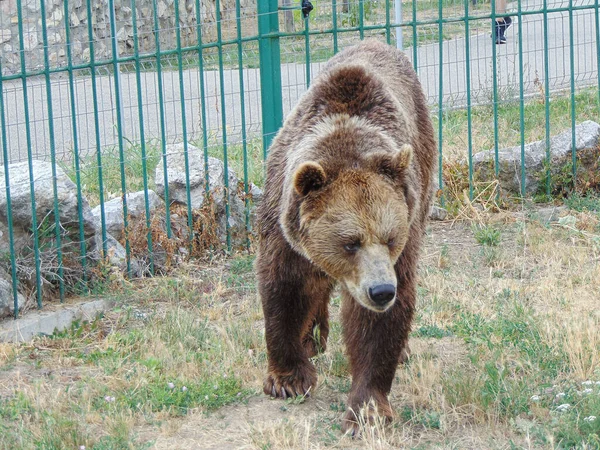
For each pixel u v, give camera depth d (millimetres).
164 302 6379
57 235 6324
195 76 12969
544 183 7582
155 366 5598
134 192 7289
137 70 6680
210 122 10570
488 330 5832
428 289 6391
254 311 6184
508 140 8938
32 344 5891
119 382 5492
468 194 7516
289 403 5355
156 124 10586
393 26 7215
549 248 6820
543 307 6141
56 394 5355
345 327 5219
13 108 11406
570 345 5551
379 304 4832
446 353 5742
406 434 5102
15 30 12648
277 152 5332
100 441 5035
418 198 5270
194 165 7133
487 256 6754
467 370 5566
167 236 6816
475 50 13812
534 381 5379
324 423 5211
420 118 5758
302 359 5430
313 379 5438
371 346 5148
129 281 6570
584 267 6582
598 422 5000
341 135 5070
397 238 4926
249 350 5758
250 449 5023
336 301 6328
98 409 5312
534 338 5664
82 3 13297
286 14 8969
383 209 4887
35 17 12680
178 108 11336
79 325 6137
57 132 10336
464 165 7562
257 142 9047
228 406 5355
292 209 5016
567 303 6133
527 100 10453
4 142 6176
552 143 7758
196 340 5863
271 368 5418
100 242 6605
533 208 7484
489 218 7328
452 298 6250
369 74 5297
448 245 7039
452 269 6676
